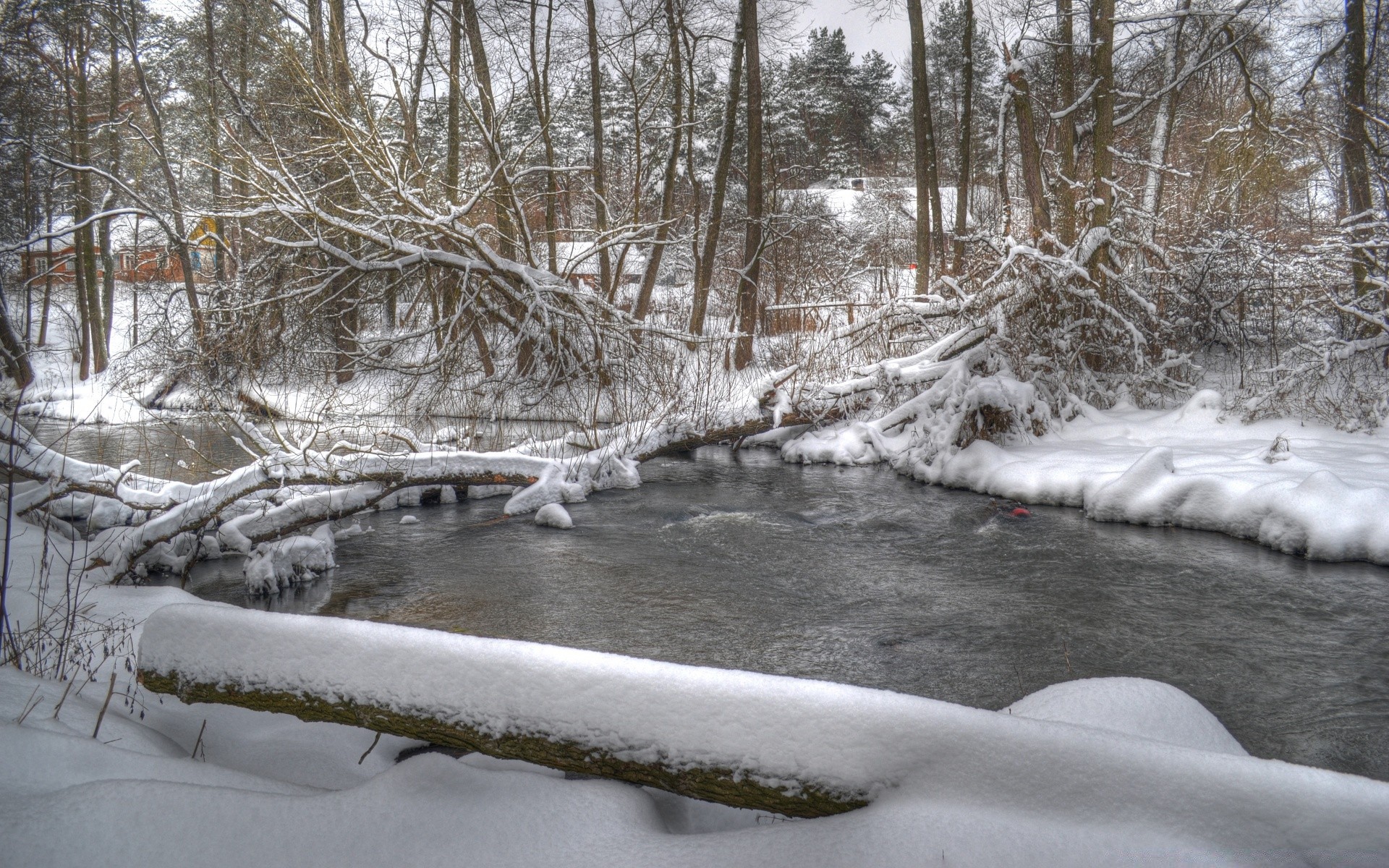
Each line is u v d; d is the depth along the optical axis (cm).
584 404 1473
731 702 255
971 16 2217
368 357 1383
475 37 1794
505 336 1617
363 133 1395
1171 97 1973
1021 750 228
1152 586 743
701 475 1345
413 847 243
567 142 3114
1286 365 1216
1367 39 1848
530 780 273
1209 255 1496
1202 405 1215
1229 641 617
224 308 1376
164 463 1293
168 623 324
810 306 1617
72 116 2739
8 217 2678
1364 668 564
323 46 1598
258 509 925
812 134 5178
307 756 356
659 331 1498
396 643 296
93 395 2019
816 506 1108
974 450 1195
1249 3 1517
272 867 234
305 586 796
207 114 2016
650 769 264
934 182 2444
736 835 238
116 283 3625
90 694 389
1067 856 207
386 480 982
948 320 1494
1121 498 962
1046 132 2016
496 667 281
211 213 1307
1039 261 1314
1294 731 482
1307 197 2122
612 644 631
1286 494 840
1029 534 929
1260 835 204
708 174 3562
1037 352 1344
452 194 1545
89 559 745
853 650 615
